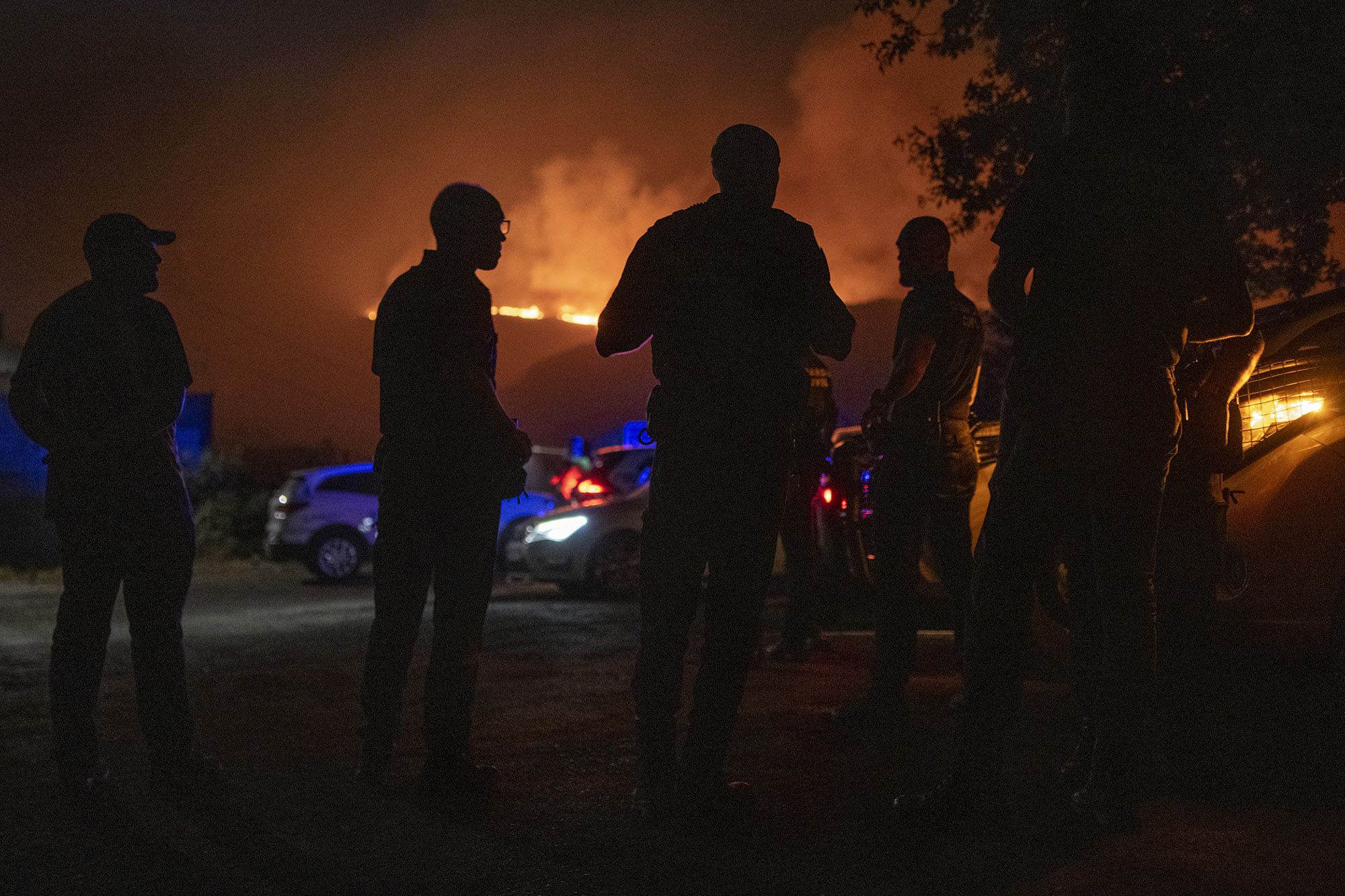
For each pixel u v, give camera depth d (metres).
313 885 3.08
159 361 4.02
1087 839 3.32
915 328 4.69
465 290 3.97
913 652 4.91
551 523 11.80
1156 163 3.38
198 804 3.85
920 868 3.12
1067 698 5.41
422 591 4.01
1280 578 4.89
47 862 3.26
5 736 5.00
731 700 3.52
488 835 3.49
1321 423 5.08
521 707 5.47
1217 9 7.02
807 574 6.72
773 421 3.55
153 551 3.99
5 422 20.45
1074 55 3.56
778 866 3.17
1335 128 7.18
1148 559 3.40
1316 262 7.96
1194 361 4.22
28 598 13.37
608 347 3.70
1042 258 3.43
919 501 4.82
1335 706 4.99
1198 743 4.21
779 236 3.59
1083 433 3.32
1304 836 3.33
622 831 3.51
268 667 7.05
